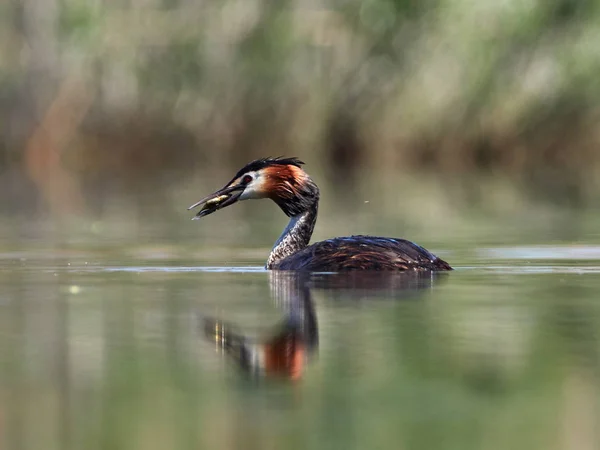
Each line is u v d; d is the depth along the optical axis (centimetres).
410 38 3572
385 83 3678
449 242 1557
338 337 828
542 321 886
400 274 1150
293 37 3550
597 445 586
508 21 3394
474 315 914
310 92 3678
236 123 3722
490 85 3591
